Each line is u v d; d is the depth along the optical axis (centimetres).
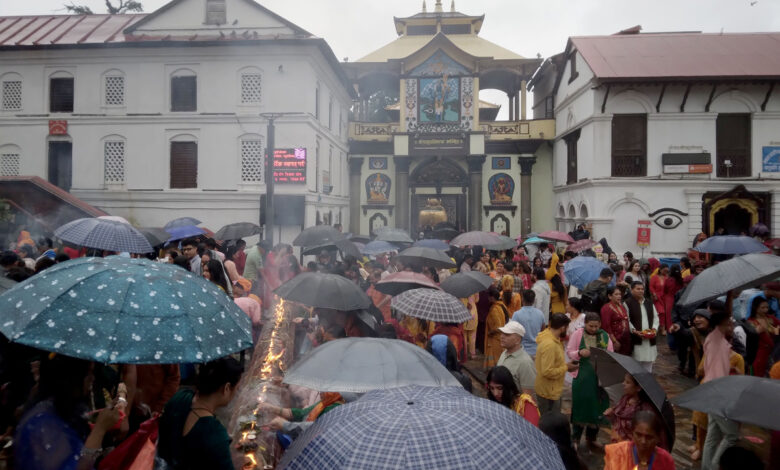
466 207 3412
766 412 385
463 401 290
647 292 951
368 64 3309
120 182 2336
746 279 637
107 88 2341
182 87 2330
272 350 705
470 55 3238
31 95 2355
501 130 3347
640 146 2511
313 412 466
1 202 1886
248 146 2302
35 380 459
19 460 322
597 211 2502
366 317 695
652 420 411
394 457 241
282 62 2273
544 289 1209
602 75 2386
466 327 1228
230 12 2306
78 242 750
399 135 3256
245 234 1428
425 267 1180
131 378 443
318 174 2514
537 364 698
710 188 2455
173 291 346
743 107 2477
